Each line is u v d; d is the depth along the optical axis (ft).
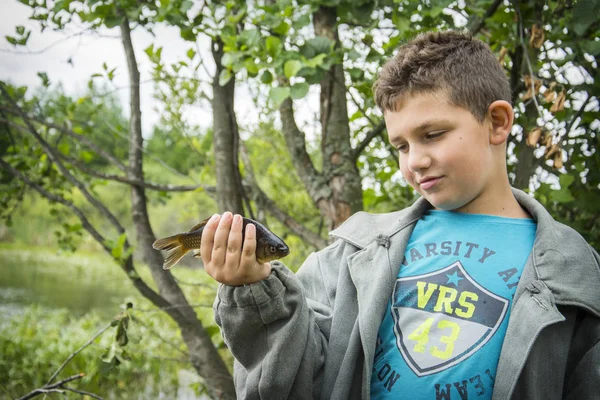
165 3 11.66
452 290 5.64
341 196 11.85
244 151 14.33
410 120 5.59
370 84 11.48
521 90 11.02
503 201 6.04
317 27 12.19
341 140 12.07
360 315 5.86
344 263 6.47
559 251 5.57
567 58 10.25
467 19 11.84
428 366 5.39
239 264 5.35
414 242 6.19
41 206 91.30
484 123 5.66
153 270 13.51
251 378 5.68
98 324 36.14
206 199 28.78
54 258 76.84
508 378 5.13
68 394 21.17
